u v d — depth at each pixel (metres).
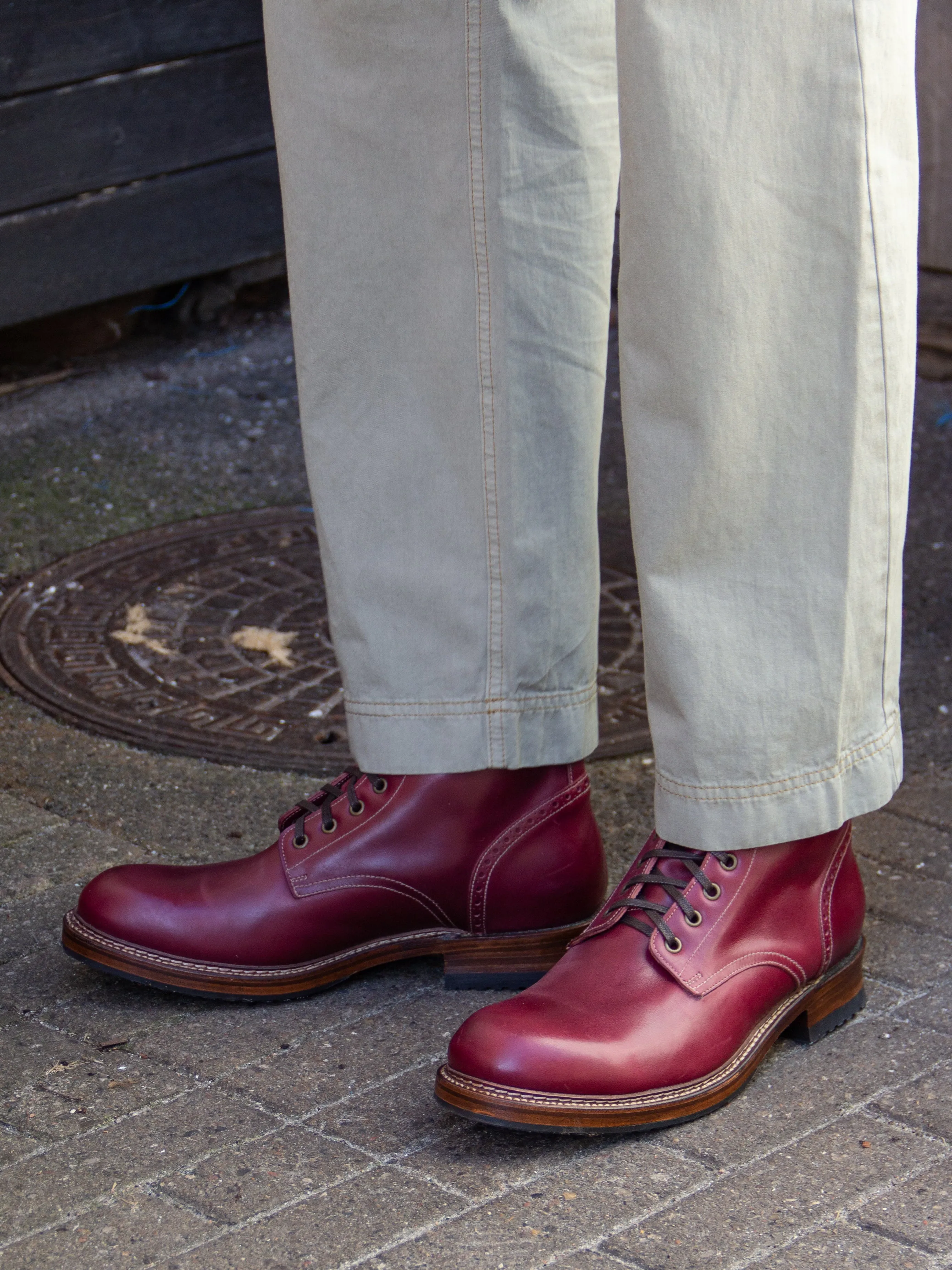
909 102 1.33
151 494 3.45
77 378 4.29
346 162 1.55
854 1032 1.57
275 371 4.37
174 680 2.57
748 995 1.45
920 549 3.14
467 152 1.50
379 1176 1.33
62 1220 1.28
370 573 1.62
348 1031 1.58
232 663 2.63
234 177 4.52
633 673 2.61
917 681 2.57
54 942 1.77
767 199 1.29
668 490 1.36
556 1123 1.34
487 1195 1.30
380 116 1.52
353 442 1.61
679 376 1.33
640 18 1.26
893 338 1.36
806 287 1.31
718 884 1.46
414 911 1.66
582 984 1.43
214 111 4.41
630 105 1.29
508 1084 1.34
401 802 1.64
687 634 1.38
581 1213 1.28
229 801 2.16
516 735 1.61
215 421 3.95
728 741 1.41
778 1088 1.47
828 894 1.54
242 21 4.39
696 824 1.43
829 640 1.40
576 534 1.61
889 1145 1.37
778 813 1.44
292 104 1.56
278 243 4.70
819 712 1.42
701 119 1.27
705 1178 1.33
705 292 1.30
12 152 4.01
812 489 1.36
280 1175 1.33
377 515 1.61
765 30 1.25
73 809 2.13
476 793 1.63
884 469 1.40
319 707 2.48
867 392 1.36
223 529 3.25
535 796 1.65
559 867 1.66
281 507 3.39
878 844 2.00
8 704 2.47
